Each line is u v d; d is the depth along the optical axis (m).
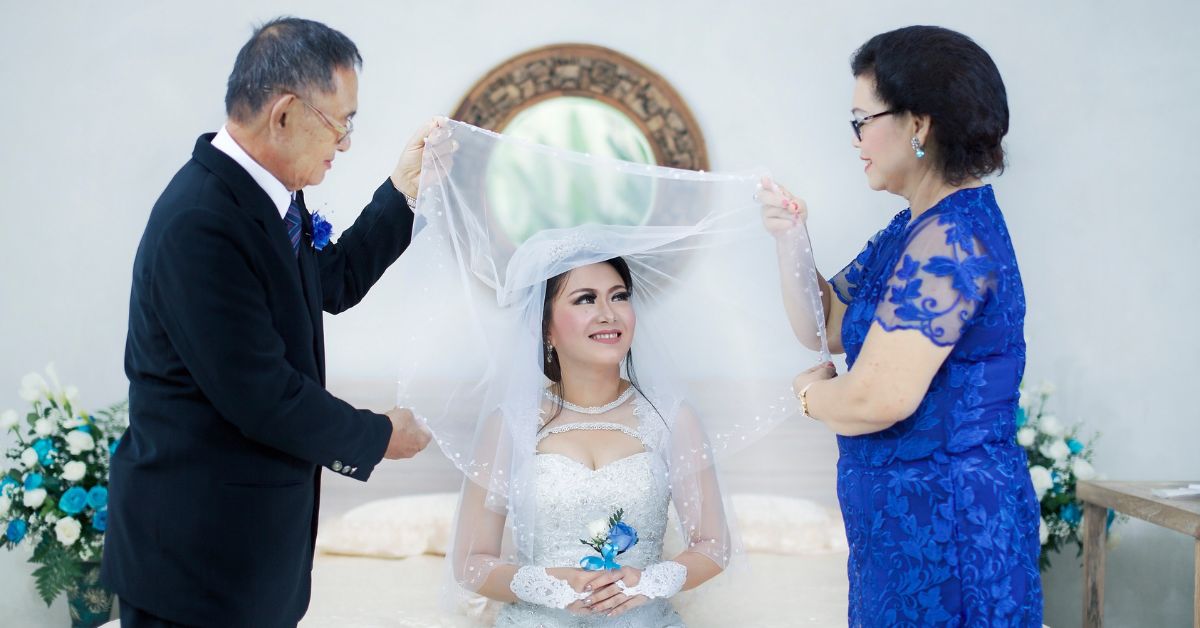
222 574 1.65
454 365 2.07
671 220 2.13
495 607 2.45
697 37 3.69
